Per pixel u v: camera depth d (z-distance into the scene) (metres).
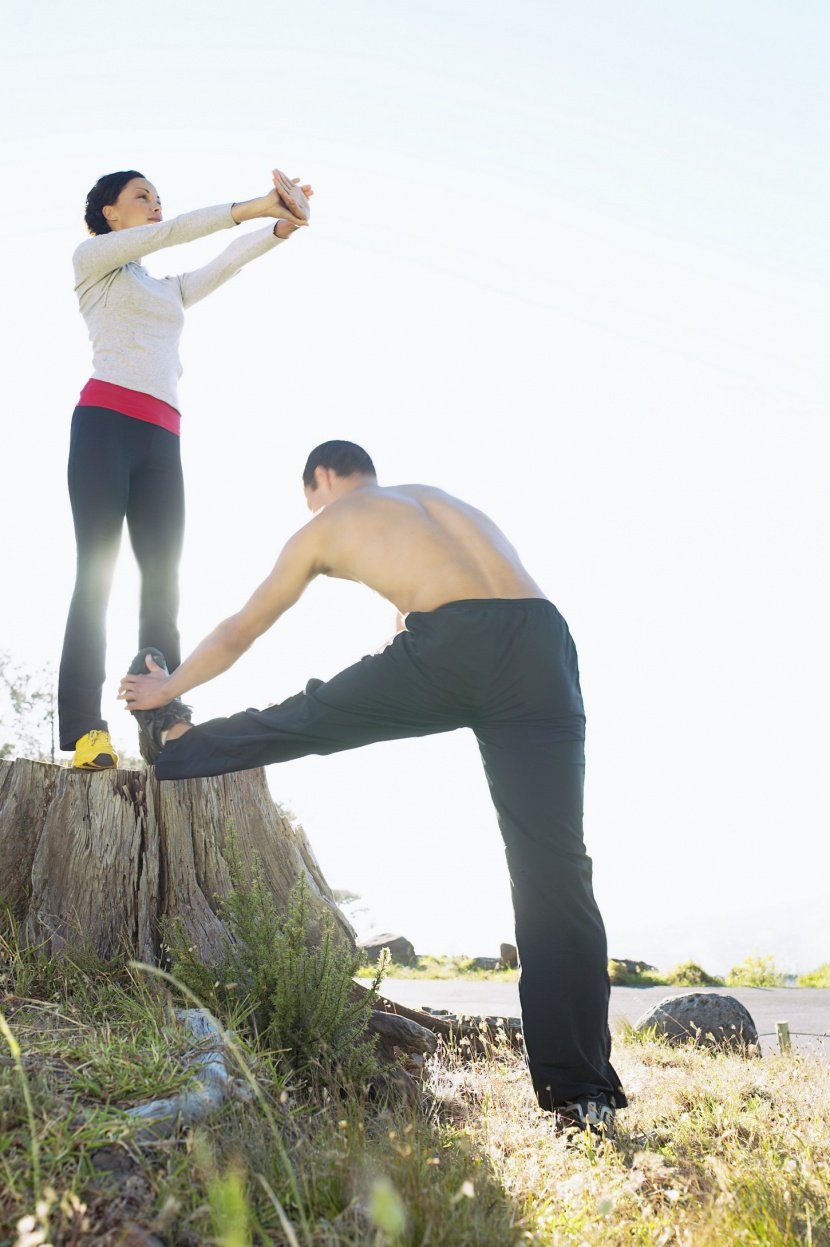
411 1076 3.26
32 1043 2.34
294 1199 1.85
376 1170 1.95
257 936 3.18
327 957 3.06
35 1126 1.83
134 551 3.95
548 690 2.95
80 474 3.72
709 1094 3.59
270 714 3.13
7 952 3.20
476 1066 3.83
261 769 4.03
